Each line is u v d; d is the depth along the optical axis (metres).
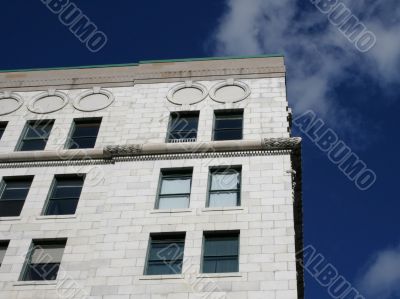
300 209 31.03
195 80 34.78
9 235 27.41
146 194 28.31
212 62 35.69
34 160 31.03
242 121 32.12
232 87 34.06
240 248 25.28
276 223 26.20
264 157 29.41
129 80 35.75
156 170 29.48
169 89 34.41
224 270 24.95
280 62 35.34
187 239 25.94
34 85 36.12
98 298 24.17
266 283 23.81
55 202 29.22
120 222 27.09
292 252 24.94
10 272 25.88
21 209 29.22
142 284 24.36
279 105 32.50
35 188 29.66
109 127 32.94
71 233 27.28
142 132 31.91
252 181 28.20
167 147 30.19
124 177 29.23
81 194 29.14
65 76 36.47
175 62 36.03
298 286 32.59
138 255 25.66
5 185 30.38
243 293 23.55
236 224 26.34
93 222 27.70
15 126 33.69
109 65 36.88
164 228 26.59
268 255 24.89
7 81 36.47
